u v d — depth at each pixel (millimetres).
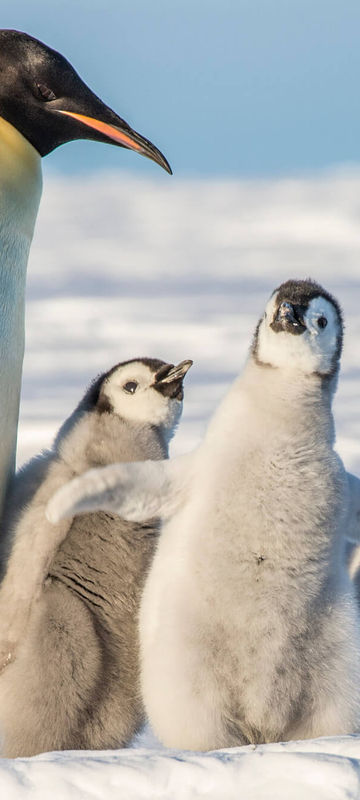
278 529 10359
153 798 8414
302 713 10523
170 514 10758
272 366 10812
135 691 11922
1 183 12562
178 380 12922
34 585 11773
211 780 8492
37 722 11531
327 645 10453
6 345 12297
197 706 10391
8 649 11641
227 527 10398
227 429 10750
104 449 12531
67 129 13586
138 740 12219
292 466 10484
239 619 10312
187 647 10352
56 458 12508
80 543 11953
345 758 8625
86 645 11711
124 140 13719
